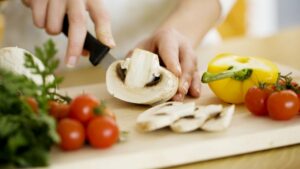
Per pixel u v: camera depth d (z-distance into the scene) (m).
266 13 1.90
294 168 0.59
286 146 0.63
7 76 0.55
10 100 0.55
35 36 0.99
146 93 0.72
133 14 1.00
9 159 0.52
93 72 0.96
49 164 0.54
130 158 0.57
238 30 1.70
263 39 1.18
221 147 0.60
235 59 0.74
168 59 0.74
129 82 0.73
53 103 0.60
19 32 1.00
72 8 0.74
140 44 0.81
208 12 0.91
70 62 0.73
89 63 0.99
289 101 0.64
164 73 0.73
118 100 0.76
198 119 0.62
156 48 0.79
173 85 0.72
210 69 0.74
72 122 0.57
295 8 2.03
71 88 0.82
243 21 1.69
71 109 0.58
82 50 0.79
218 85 0.72
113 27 0.99
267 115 0.66
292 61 1.03
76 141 0.56
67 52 0.73
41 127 0.54
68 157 0.56
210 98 0.75
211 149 0.60
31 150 0.52
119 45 1.01
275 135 0.62
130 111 0.71
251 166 0.59
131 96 0.73
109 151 0.57
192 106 0.64
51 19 0.75
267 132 0.62
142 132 0.62
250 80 0.71
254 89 0.66
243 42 1.15
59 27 0.75
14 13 1.00
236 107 0.71
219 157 0.60
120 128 0.64
